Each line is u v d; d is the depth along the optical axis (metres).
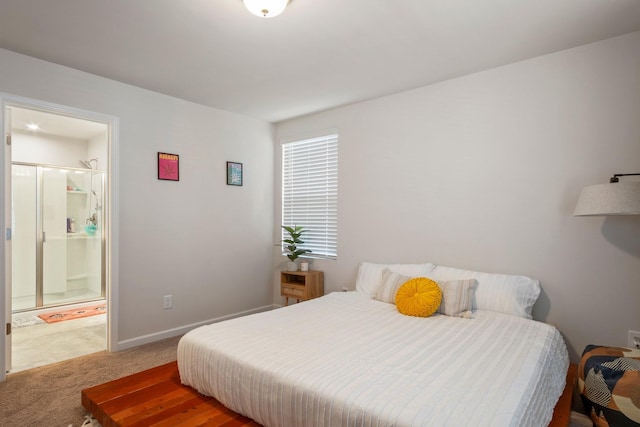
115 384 2.09
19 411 2.16
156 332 3.37
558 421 1.67
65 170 4.84
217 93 3.37
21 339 3.47
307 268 3.97
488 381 1.50
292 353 1.82
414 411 1.27
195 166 3.67
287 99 3.54
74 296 4.94
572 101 2.48
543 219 2.60
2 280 2.54
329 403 1.39
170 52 2.53
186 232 3.60
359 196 3.65
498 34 2.27
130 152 3.16
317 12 2.01
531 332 2.14
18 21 2.11
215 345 1.93
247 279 4.20
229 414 1.76
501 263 2.78
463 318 2.46
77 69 2.82
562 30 2.23
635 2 1.92
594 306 2.40
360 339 2.03
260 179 4.34
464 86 2.96
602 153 2.37
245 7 1.95
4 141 2.50
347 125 3.75
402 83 3.12
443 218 3.08
